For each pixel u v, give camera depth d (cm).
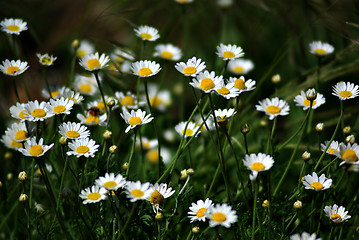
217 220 150
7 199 166
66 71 178
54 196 162
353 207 163
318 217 162
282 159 182
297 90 179
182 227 166
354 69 177
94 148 155
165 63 179
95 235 159
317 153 167
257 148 174
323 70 180
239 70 192
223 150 164
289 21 193
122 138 177
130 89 179
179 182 161
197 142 180
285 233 159
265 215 160
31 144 153
